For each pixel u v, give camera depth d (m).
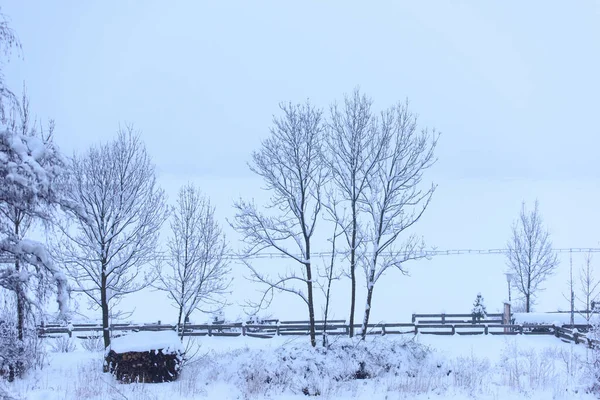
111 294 24.22
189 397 17.00
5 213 11.40
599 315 20.09
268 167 23.83
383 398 17.20
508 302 32.69
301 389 18.20
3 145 10.56
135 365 18.75
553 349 25.84
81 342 28.61
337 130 23.92
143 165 24.97
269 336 30.64
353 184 23.70
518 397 16.48
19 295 11.55
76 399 16.08
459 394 17.08
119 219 23.08
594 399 16.14
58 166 11.30
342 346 21.16
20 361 18.27
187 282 28.14
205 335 31.44
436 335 30.44
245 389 18.00
